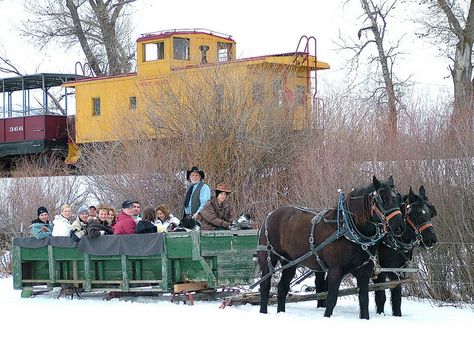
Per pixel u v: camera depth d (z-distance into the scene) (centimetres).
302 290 1706
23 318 1482
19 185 2556
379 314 1434
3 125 3912
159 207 1836
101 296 1772
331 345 1144
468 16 3200
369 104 2347
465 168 1627
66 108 3875
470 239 1595
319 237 1356
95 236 1659
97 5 4169
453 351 1098
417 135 1739
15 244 1789
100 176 2475
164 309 1513
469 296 1591
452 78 3238
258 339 1202
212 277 1547
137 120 2505
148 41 3219
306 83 2791
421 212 1377
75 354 1150
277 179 2327
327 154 2002
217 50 3247
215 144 2366
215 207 1647
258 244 1476
